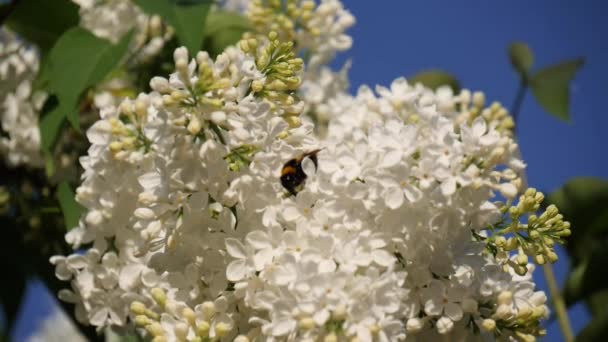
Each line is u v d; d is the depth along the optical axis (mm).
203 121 581
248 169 587
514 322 589
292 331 568
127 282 614
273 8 724
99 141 605
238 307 596
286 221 591
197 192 585
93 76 665
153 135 581
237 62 595
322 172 591
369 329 562
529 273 611
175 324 588
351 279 569
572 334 717
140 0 664
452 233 584
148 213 588
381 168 583
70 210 652
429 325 590
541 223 595
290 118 599
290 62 600
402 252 584
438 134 592
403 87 661
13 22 718
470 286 584
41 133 672
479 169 590
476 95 679
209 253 594
